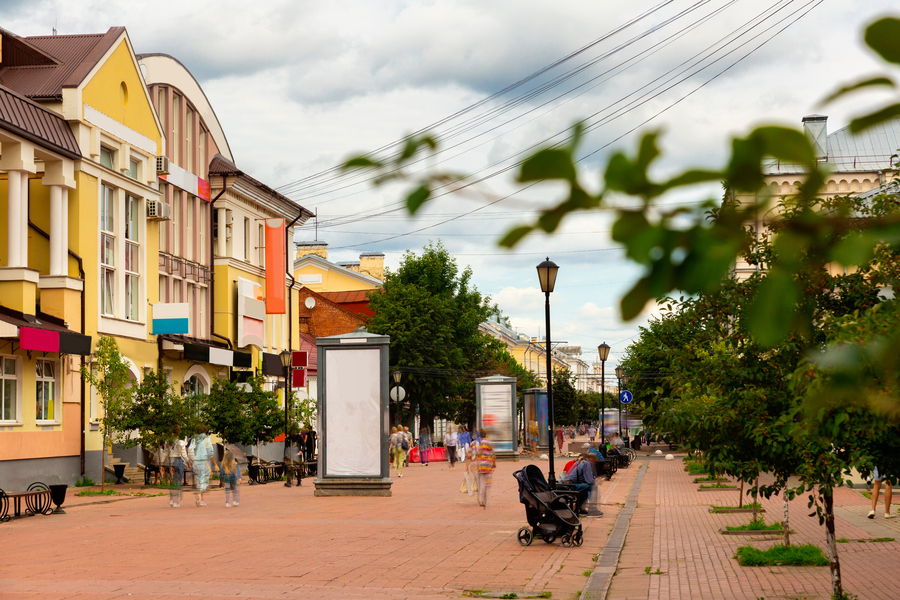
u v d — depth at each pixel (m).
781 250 1.13
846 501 20.88
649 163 0.99
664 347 9.97
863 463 7.87
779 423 8.42
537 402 53.59
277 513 20.23
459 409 58.88
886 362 1.51
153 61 35.44
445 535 15.81
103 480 26.14
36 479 25.67
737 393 9.09
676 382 10.08
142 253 32.31
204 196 39.66
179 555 13.32
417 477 34.72
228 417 32.34
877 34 0.92
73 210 28.12
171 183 36.53
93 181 28.94
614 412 58.84
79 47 30.52
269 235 43.84
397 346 53.97
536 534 14.75
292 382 45.84
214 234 40.59
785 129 0.97
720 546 14.07
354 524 17.69
